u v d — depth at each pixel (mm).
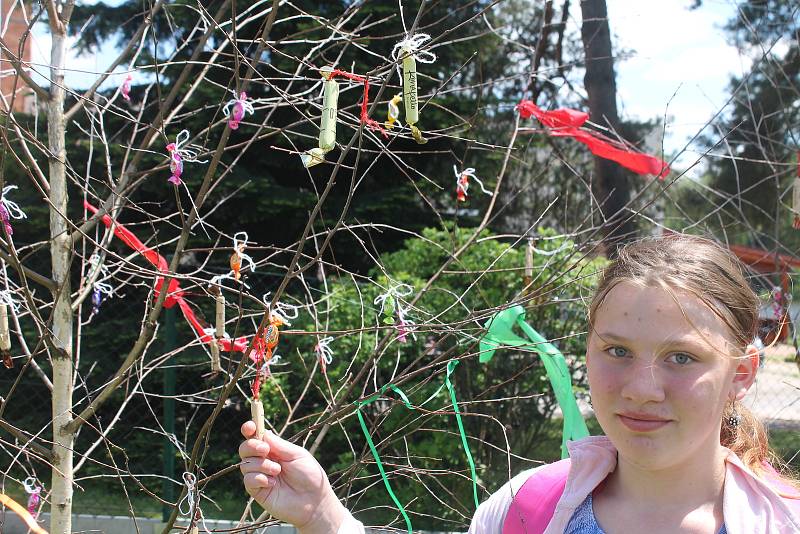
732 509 1189
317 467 1358
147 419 5492
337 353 4375
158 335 5520
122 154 5535
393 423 4316
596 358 1214
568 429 2068
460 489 4359
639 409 1145
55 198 2316
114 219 2352
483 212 7062
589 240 2754
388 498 4402
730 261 1302
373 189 6719
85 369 5566
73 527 4559
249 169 6336
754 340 1300
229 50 4398
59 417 2275
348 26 5500
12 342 5496
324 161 1672
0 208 2082
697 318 1160
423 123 5898
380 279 4504
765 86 7336
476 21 6062
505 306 2150
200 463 1891
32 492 2354
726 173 8281
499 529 1379
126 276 4816
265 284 5324
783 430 4391
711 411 1151
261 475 1323
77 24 5215
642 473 1229
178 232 5898
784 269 3451
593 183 7398
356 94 5281
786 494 1242
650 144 6961
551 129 2904
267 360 1781
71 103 5531
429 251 4758
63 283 2244
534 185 7086
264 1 2316
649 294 1172
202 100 5551
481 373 4488
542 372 4465
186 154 2045
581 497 1281
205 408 5426
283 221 6539
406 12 5566
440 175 6633
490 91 6668
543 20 3139
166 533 2035
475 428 4445
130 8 5391
